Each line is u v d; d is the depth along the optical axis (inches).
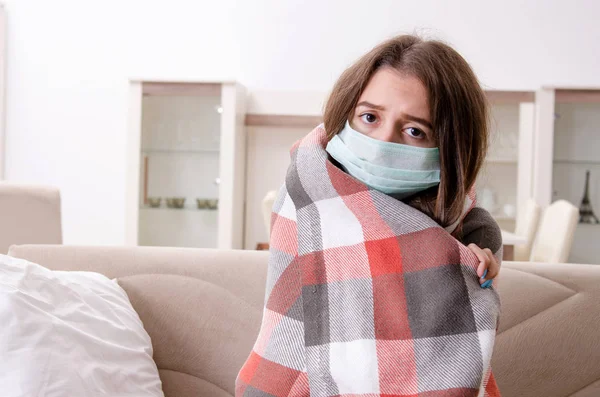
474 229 41.2
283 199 42.9
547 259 131.6
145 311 53.8
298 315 40.4
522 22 190.1
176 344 53.4
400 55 37.9
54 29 197.8
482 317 35.4
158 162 182.7
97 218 197.9
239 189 189.3
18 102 198.1
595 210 177.0
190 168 182.1
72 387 38.7
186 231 183.0
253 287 54.7
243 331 53.6
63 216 198.2
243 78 197.2
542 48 190.1
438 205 38.3
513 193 183.6
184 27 197.6
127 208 182.4
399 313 36.6
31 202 85.3
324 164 40.9
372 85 38.0
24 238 85.7
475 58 191.6
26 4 197.5
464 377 34.1
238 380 41.8
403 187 39.4
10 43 198.2
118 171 197.9
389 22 193.5
